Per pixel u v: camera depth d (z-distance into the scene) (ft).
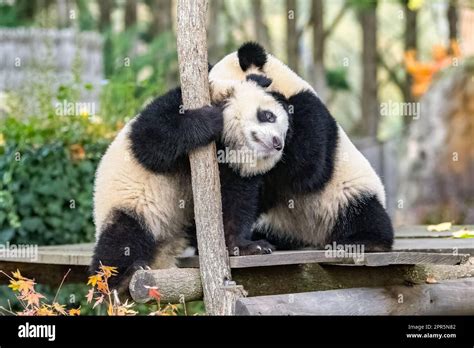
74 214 46.09
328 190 34.78
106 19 108.37
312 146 33.60
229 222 32.09
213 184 30.17
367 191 34.68
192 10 30.68
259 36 100.78
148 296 29.12
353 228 34.65
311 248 36.47
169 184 32.32
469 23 86.28
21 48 83.41
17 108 54.08
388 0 86.63
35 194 44.98
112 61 90.38
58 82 64.39
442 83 71.82
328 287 32.50
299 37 93.30
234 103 32.83
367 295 31.22
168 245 33.63
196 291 30.04
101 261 31.35
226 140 32.63
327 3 124.16
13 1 105.09
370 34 96.12
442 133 70.44
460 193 68.95
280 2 126.00
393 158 72.90
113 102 53.78
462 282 32.89
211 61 95.96
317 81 91.04
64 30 84.84
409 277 32.76
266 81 33.94
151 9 109.50
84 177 46.62
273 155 32.27
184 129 30.14
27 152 45.11
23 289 32.55
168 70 89.81
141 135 31.37
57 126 47.19
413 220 69.10
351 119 138.62
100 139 47.98
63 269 39.29
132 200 31.94
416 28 95.50
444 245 36.11
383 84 113.80
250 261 29.68
